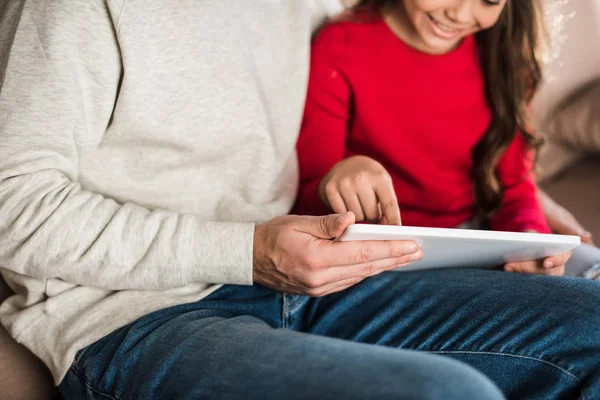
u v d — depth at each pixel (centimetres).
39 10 93
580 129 181
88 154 100
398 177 137
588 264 130
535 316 97
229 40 108
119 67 99
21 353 108
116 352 90
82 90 95
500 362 97
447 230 85
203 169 109
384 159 136
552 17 175
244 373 77
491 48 130
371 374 72
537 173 157
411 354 76
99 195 96
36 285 95
